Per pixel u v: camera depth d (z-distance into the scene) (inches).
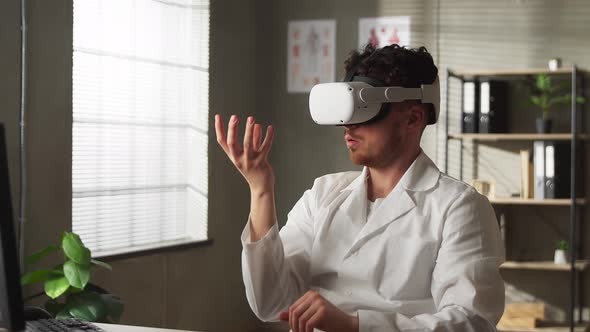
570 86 179.9
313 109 62.7
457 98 189.6
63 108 135.3
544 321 178.7
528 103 179.3
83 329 59.8
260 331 197.6
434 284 61.0
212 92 182.9
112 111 153.3
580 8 179.6
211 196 181.6
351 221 66.2
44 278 117.9
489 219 62.4
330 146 200.8
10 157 124.8
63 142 135.6
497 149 186.9
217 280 184.2
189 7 175.9
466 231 60.6
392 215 63.8
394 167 65.2
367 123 62.4
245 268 64.6
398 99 62.1
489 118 178.1
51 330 58.6
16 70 125.4
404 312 62.6
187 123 176.7
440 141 191.6
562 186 171.0
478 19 187.5
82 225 146.0
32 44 128.6
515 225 184.1
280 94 204.5
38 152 130.3
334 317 54.9
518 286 184.9
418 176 64.7
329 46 200.4
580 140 178.9
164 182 169.6
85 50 145.4
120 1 154.6
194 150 178.9
